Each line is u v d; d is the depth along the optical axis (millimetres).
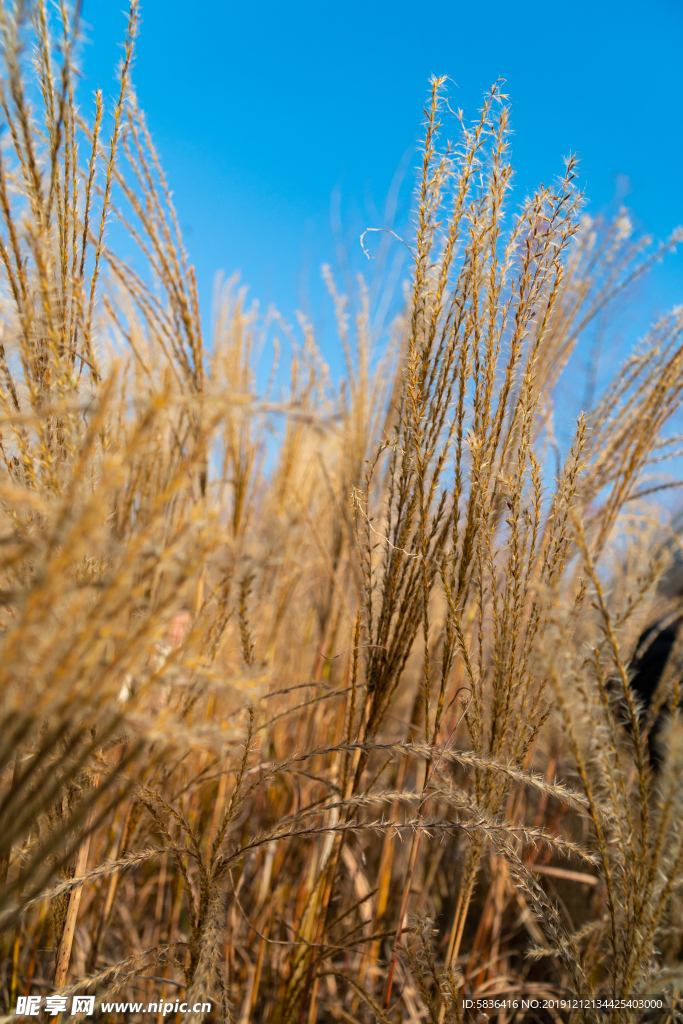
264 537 1858
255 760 1237
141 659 599
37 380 855
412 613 1096
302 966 1354
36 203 813
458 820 1025
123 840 1275
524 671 1030
